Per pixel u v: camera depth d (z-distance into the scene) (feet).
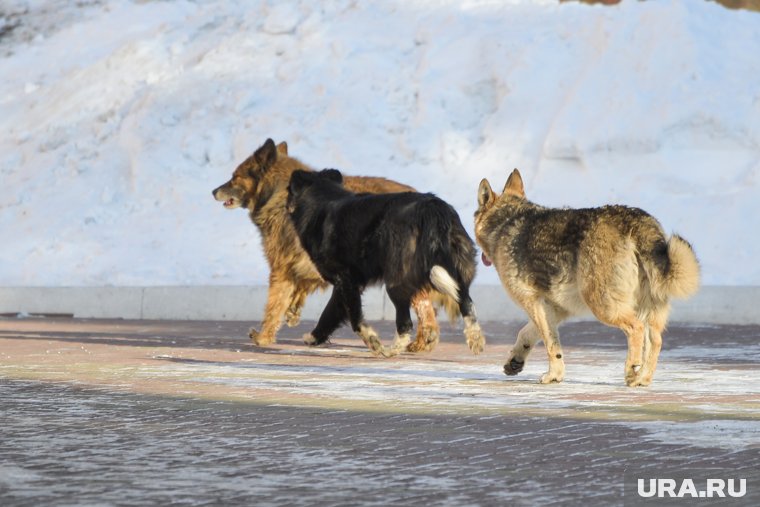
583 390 31.14
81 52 106.52
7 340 50.39
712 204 64.80
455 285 40.11
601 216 31.45
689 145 69.56
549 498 17.51
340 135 80.69
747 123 69.21
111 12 112.57
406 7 92.89
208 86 91.45
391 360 41.19
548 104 76.43
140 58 99.09
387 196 42.19
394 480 18.88
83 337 52.54
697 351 44.62
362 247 42.34
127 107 93.20
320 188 44.83
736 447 21.75
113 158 88.48
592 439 22.81
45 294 71.56
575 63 78.79
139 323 63.36
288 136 82.33
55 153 91.56
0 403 28.50
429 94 80.59
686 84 72.13
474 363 39.86
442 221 40.42
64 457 20.97
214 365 38.96
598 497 17.57
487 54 82.12
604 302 31.04
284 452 21.52
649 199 66.59
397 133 80.07
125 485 18.49
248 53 94.43
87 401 28.89
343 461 20.59
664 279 30.14
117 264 74.90
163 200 82.79
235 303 66.23
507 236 33.42
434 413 26.55
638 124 70.44
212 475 19.30
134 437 23.22
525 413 26.50
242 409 27.32
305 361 40.75
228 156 84.74
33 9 114.83
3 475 19.29
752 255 61.16
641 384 31.81
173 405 28.07
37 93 102.17
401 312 41.98
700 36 75.51
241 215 78.84
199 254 74.33
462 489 18.17
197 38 100.78
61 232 81.35
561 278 31.99
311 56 89.97
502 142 75.10
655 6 78.64
